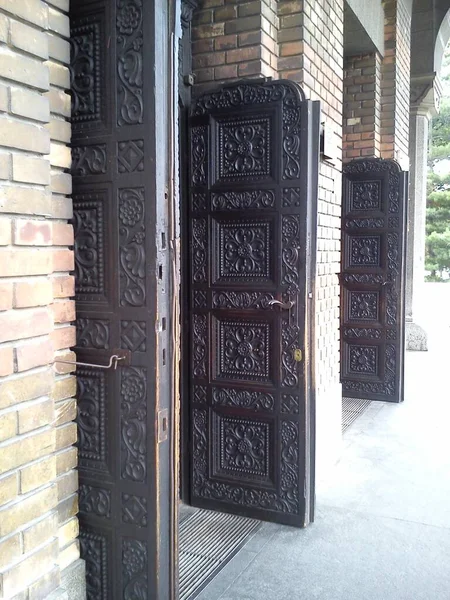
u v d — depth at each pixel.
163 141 1.83
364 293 5.49
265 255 2.89
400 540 2.83
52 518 1.74
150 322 1.85
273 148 2.81
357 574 2.53
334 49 3.81
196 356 3.11
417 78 7.58
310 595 2.38
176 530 1.97
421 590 2.41
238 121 2.89
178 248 1.90
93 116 1.90
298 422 2.89
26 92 1.58
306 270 2.79
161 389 1.88
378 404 5.44
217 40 3.14
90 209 1.93
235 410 3.04
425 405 5.41
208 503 3.16
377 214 5.31
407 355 7.97
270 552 2.72
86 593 2.05
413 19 7.35
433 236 20.94
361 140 5.50
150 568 1.93
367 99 5.43
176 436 1.95
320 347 3.76
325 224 3.74
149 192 1.82
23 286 1.60
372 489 3.46
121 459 1.94
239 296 2.96
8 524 1.58
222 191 2.95
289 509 2.96
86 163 1.92
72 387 1.98
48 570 1.72
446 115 21.98
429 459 3.99
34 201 1.62
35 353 1.64
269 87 2.80
